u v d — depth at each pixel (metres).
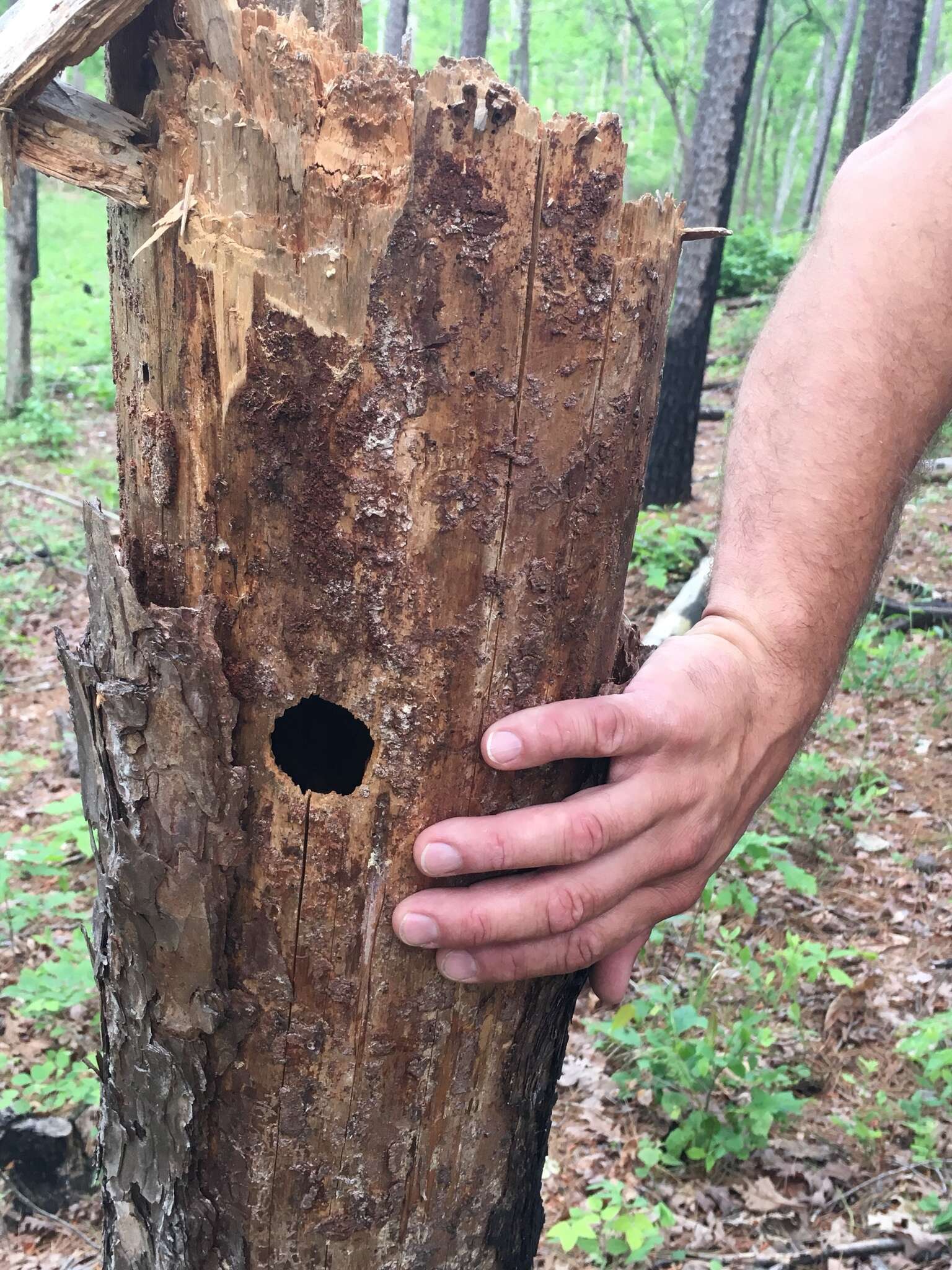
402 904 0.39
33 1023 1.04
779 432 0.43
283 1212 0.44
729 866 1.33
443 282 0.35
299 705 0.42
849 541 0.42
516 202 0.35
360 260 0.35
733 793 0.41
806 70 10.14
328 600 0.37
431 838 0.38
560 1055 0.49
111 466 3.14
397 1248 0.46
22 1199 0.89
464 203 0.34
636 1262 0.81
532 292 0.36
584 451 0.39
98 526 0.37
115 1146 0.47
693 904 0.43
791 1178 0.90
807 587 0.42
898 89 3.50
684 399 2.51
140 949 0.41
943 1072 0.97
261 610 0.38
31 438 3.25
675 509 2.55
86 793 0.43
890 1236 0.84
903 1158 0.92
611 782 0.39
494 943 0.39
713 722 0.39
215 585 0.38
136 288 0.37
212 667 0.37
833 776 1.51
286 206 0.34
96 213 7.55
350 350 0.35
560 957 0.41
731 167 2.37
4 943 1.17
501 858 0.38
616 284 0.38
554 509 0.39
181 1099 0.43
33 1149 0.89
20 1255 0.85
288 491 0.37
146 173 0.35
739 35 2.32
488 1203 0.48
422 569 0.37
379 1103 0.43
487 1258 0.49
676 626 1.71
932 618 2.00
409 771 0.39
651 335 0.40
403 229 0.34
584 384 0.38
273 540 0.37
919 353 0.41
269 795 0.39
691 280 2.44
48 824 1.46
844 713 1.73
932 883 1.33
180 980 0.41
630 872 0.39
